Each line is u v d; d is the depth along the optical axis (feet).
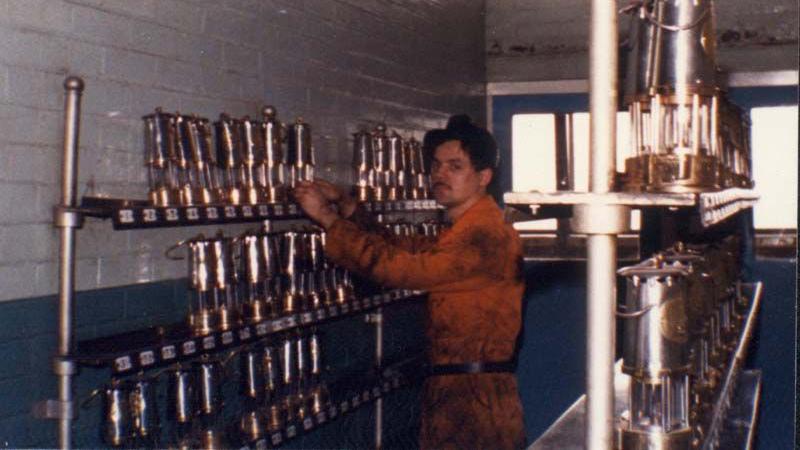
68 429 9.46
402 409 17.37
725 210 6.79
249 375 11.84
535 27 20.27
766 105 18.63
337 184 15.26
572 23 20.04
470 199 10.79
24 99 9.46
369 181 14.56
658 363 6.22
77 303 10.23
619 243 19.01
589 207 5.59
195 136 10.75
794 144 18.48
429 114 18.31
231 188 11.35
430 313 10.68
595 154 5.64
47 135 9.75
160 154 10.44
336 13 15.21
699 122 6.39
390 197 14.76
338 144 15.29
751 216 18.72
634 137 6.77
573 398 19.90
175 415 10.50
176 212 9.95
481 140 10.75
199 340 10.28
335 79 15.17
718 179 6.48
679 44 6.34
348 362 15.88
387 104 16.79
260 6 13.28
